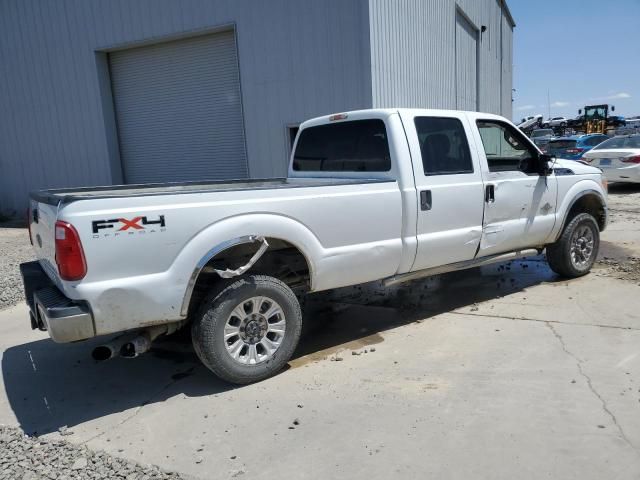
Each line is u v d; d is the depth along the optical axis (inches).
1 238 502.3
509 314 212.1
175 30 531.8
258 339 162.2
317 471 117.5
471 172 207.6
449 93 728.3
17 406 158.7
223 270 153.9
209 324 151.9
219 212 150.5
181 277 145.6
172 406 152.4
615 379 151.9
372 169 197.6
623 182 589.3
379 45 461.1
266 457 124.0
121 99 598.9
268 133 504.1
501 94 1219.9
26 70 630.5
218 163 562.6
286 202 161.6
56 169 639.8
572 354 170.4
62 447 132.8
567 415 134.2
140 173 608.4
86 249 133.7
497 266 294.0
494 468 114.7
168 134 582.6
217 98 546.9
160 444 132.6
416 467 116.6
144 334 152.3
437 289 254.4
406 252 190.4
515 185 221.9
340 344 191.8
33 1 605.6
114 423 145.1
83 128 611.2
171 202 144.1
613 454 117.3
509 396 145.3
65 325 133.3
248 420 141.2
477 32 909.2
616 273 265.3
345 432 132.4
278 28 480.4
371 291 255.6
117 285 137.3
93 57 584.7
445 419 135.6
